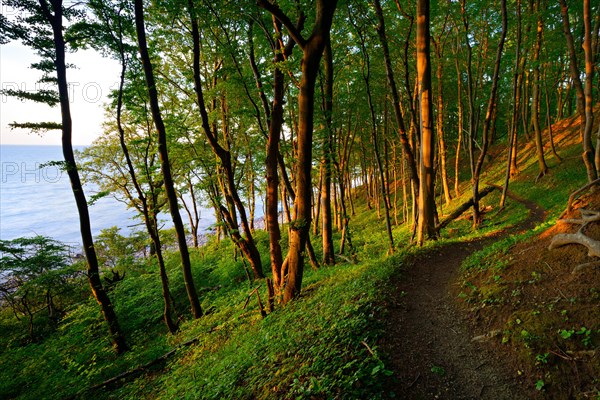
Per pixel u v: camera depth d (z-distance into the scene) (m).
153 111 11.40
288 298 9.87
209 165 15.73
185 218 73.31
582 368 4.07
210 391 5.88
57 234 58.88
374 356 4.81
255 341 7.54
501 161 31.48
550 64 20.39
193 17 10.88
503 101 34.34
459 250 10.95
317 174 20.55
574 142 22.41
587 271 5.31
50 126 10.72
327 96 13.45
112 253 26.55
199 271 20.95
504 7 13.79
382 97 22.27
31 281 15.34
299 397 4.29
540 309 5.17
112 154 22.97
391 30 16.08
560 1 12.22
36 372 11.57
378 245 20.94
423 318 6.29
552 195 17.66
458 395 4.34
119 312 16.14
